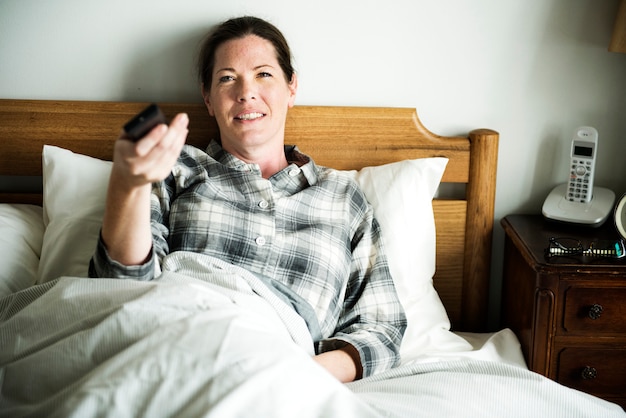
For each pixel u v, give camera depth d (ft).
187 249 4.57
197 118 5.56
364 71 5.74
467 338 5.52
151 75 5.64
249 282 4.17
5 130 5.44
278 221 4.81
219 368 3.02
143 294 3.40
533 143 5.95
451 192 6.04
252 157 5.09
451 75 5.78
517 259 5.60
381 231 5.20
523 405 3.70
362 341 4.41
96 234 4.66
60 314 3.48
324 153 5.72
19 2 5.38
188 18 5.54
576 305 4.92
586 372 5.03
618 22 5.27
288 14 5.58
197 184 4.77
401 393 3.76
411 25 5.65
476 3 5.61
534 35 5.69
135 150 2.92
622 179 6.03
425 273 5.42
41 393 3.25
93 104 5.48
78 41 5.51
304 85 5.76
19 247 4.67
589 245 5.11
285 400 3.01
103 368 3.03
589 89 5.81
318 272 4.66
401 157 5.74
